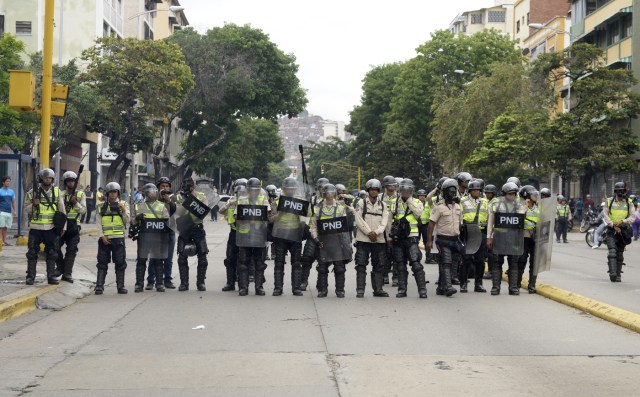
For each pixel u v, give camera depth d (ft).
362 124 270.05
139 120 140.05
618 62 155.12
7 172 96.53
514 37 275.39
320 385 23.43
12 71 54.95
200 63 187.42
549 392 22.74
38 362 26.78
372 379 24.21
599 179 170.81
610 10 165.27
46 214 45.29
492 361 26.96
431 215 45.50
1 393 22.57
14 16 159.22
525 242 46.78
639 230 115.96
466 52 204.95
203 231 48.32
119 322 35.35
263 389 22.97
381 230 43.83
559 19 208.33
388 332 32.68
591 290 47.91
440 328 33.76
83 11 176.65
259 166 326.44
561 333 32.60
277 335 31.89
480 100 163.22
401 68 231.09
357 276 44.88
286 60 205.36
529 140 152.76
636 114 149.18
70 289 45.06
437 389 23.02
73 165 169.48
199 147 211.20
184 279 47.98
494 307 40.63
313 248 45.83
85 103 122.93
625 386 23.49
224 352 28.40
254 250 45.80
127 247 86.17
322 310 39.22
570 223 144.25
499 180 160.35
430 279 55.62
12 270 53.21
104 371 25.35
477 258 47.42
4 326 34.09
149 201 47.11
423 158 253.85
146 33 248.52
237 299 43.75
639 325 32.89
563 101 200.34
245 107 202.49
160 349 28.99
